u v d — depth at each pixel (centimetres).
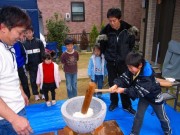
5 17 120
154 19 595
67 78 384
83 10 1134
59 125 296
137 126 259
